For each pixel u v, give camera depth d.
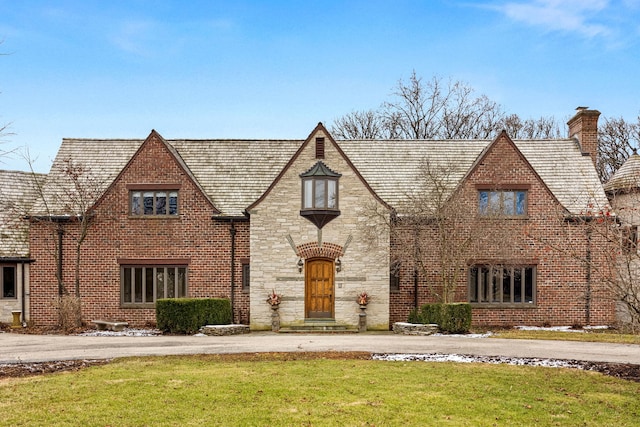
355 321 22.67
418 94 50.38
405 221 23.33
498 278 24.34
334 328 22.38
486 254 23.81
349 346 17.80
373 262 22.78
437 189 23.03
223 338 19.91
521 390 12.14
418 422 9.99
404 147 27.89
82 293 24.23
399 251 23.41
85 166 26.31
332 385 12.34
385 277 22.80
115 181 24.52
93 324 24.05
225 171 26.61
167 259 24.34
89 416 10.16
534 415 10.47
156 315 21.84
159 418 10.06
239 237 24.44
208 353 16.42
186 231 24.44
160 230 24.45
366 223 22.86
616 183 25.98
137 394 11.53
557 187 25.86
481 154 24.80
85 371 13.74
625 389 12.34
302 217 22.92
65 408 10.60
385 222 22.83
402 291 24.23
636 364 14.88
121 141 27.61
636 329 12.35
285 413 10.39
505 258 23.77
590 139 28.06
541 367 14.48
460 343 18.47
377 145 27.98
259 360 15.30
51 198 25.00
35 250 24.27
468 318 21.23
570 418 10.34
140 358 15.57
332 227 22.86
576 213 24.38
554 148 27.66
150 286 24.48
